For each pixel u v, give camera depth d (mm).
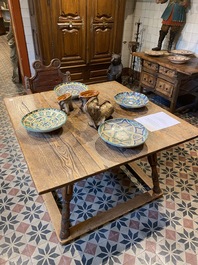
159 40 3102
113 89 1891
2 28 8477
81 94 1425
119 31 3465
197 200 1660
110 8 3195
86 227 1408
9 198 1637
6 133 2395
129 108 1542
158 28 3402
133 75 3949
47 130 1198
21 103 1599
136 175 1880
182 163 2031
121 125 1284
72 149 1129
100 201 1659
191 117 2805
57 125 1270
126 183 1823
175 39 3146
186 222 1496
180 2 2738
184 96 3195
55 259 1272
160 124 1357
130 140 1170
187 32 2941
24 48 3180
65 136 1230
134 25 3854
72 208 1594
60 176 962
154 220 1509
